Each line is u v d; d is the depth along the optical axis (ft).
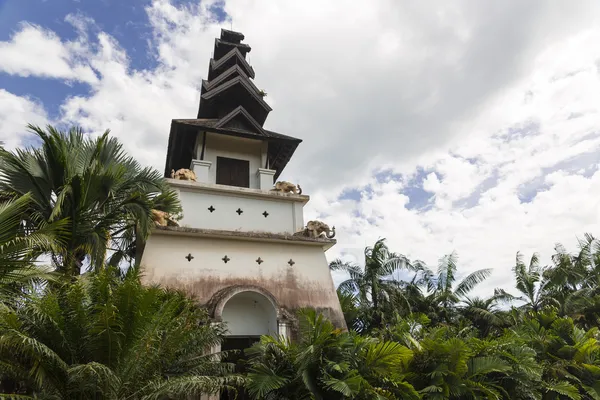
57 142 34.32
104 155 39.14
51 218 29.76
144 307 24.70
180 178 43.16
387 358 30.42
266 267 40.14
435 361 34.58
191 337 28.91
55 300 24.64
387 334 43.19
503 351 37.35
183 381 23.61
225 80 56.70
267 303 38.40
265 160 51.37
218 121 50.08
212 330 30.04
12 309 24.36
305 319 31.89
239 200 44.09
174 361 28.09
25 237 24.41
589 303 70.23
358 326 65.00
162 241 37.76
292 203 46.21
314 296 40.63
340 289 69.36
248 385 27.71
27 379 23.81
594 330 48.47
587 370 42.80
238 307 39.01
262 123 59.31
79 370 20.79
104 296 25.73
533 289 78.79
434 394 31.71
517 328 51.52
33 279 27.61
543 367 41.96
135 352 24.25
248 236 40.11
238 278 38.47
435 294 78.33
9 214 24.56
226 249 39.63
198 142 48.93
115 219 35.24
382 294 66.64
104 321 23.09
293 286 40.22
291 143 52.80
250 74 61.00
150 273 35.63
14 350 23.44
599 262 79.77
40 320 23.85
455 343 34.35
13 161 32.71
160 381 25.17
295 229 44.70
